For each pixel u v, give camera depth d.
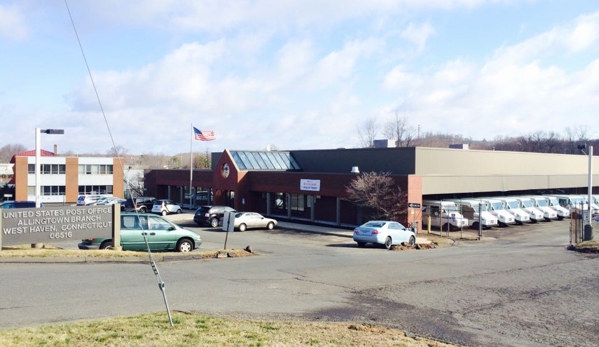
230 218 23.38
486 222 42.12
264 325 9.96
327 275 17.19
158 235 21.81
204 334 8.95
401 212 38.88
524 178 51.78
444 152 45.06
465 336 10.38
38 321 10.09
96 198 60.97
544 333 10.80
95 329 9.17
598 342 10.21
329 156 52.16
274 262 20.28
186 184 63.75
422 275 17.67
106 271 15.95
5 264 16.62
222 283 14.82
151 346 8.16
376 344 8.86
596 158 64.56
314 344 8.65
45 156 74.88
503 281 16.73
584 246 27.89
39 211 18.73
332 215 45.38
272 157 55.72
